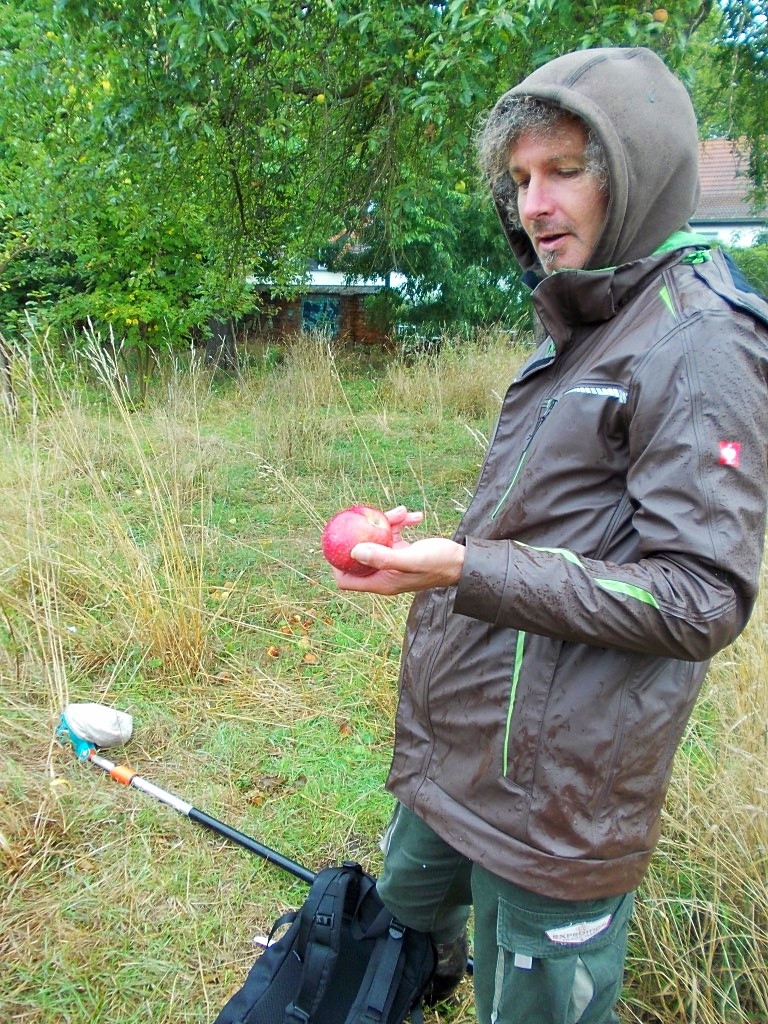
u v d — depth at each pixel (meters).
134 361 8.66
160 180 5.98
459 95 4.00
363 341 14.87
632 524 1.10
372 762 2.96
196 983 2.09
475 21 3.59
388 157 5.98
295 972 1.80
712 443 1.00
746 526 1.00
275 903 2.35
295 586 4.28
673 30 3.82
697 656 1.03
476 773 1.30
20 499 3.81
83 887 2.34
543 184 1.17
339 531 1.23
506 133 1.19
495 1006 1.38
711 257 1.15
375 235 8.74
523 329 12.60
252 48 4.89
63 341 8.41
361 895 1.85
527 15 3.62
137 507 4.81
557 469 1.16
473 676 1.30
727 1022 1.86
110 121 5.18
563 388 1.20
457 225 13.10
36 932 2.19
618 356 1.10
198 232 8.62
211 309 9.18
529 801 1.22
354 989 1.75
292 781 2.86
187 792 2.78
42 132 6.09
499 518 1.26
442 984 1.92
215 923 2.26
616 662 1.15
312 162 6.50
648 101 1.09
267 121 5.56
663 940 1.95
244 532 4.91
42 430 4.72
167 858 2.47
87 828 2.55
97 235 8.60
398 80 5.03
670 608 1.00
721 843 2.07
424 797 1.40
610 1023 1.52
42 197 6.47
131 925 2.24
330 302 14.77
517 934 1.29
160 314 8.71
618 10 3.61
